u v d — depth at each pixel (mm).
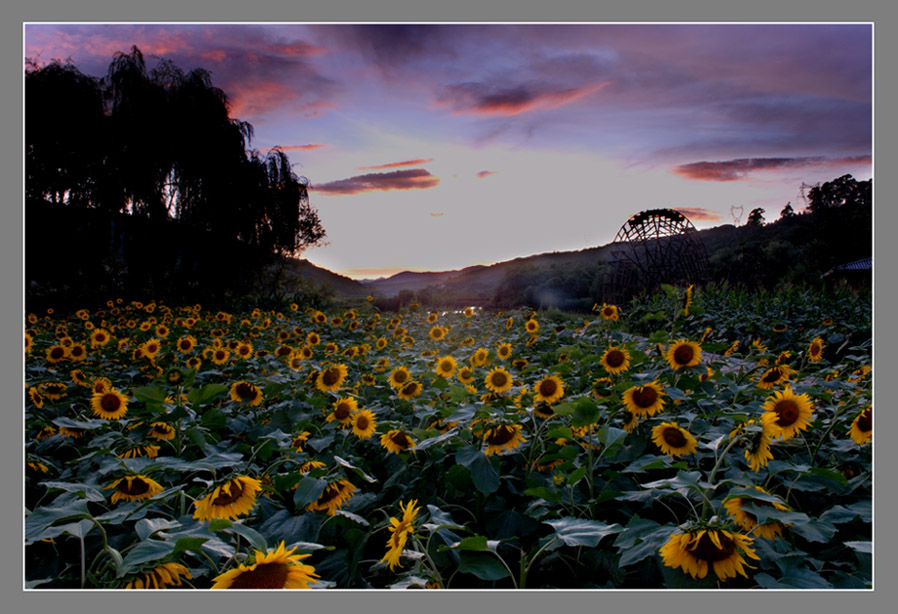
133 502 1738
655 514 2053
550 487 2092
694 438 2158
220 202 20172
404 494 2227
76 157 17594
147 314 12055
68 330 8727
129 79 18453
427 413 2803
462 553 1603
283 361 5113
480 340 7133
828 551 1831
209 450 2428
